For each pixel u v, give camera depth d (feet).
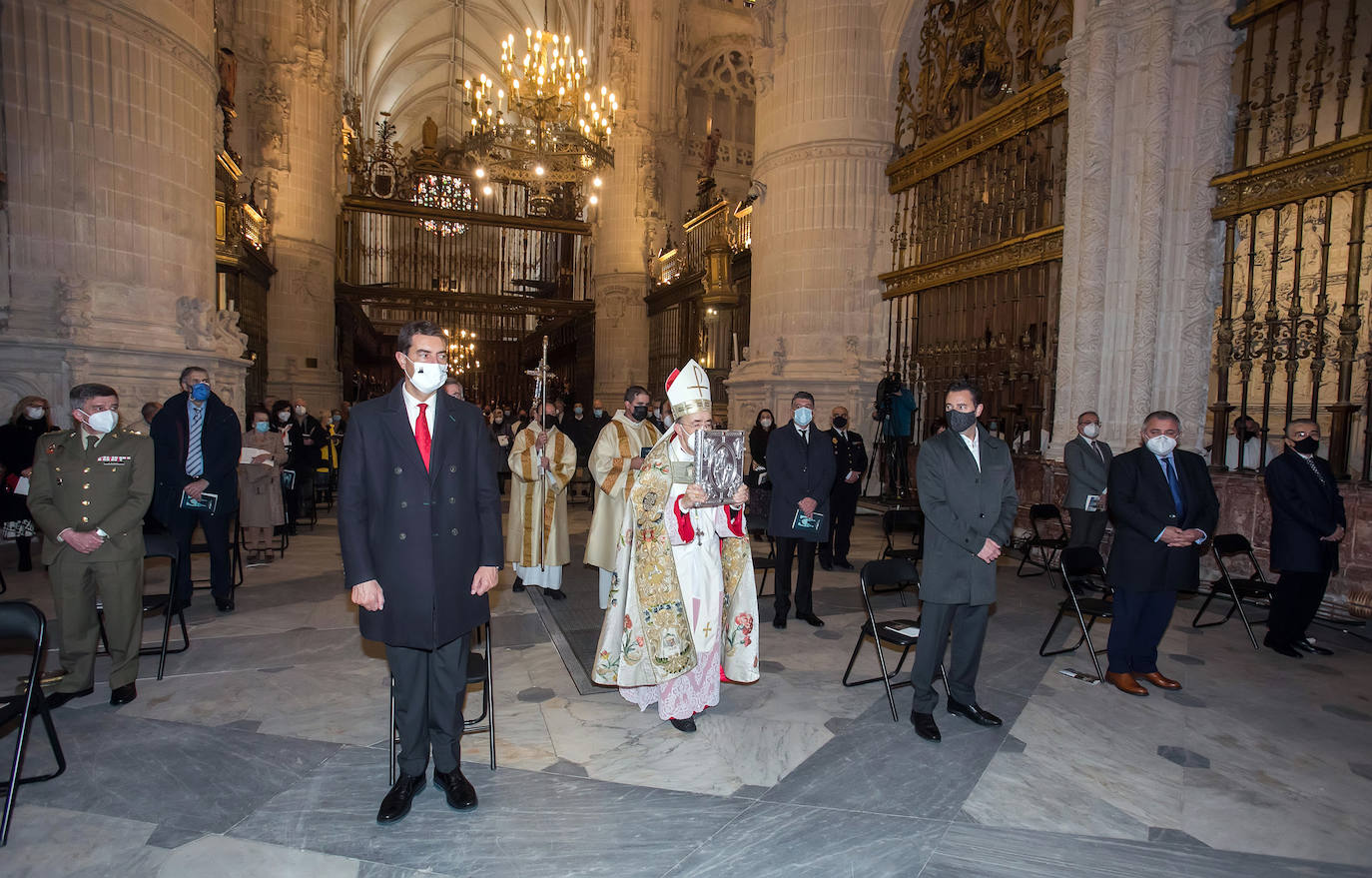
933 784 11.06
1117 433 25.18
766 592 23.36
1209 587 23.27
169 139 29.48
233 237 43.65
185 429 18.97
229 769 11.12
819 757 11.86
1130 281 24.98
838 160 41.75
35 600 20.04
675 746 12.19
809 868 9.02
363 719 12.98
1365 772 11.66
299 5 56.39
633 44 70.33
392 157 74.49
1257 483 22.49
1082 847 9.54
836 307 41.98
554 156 53.31
